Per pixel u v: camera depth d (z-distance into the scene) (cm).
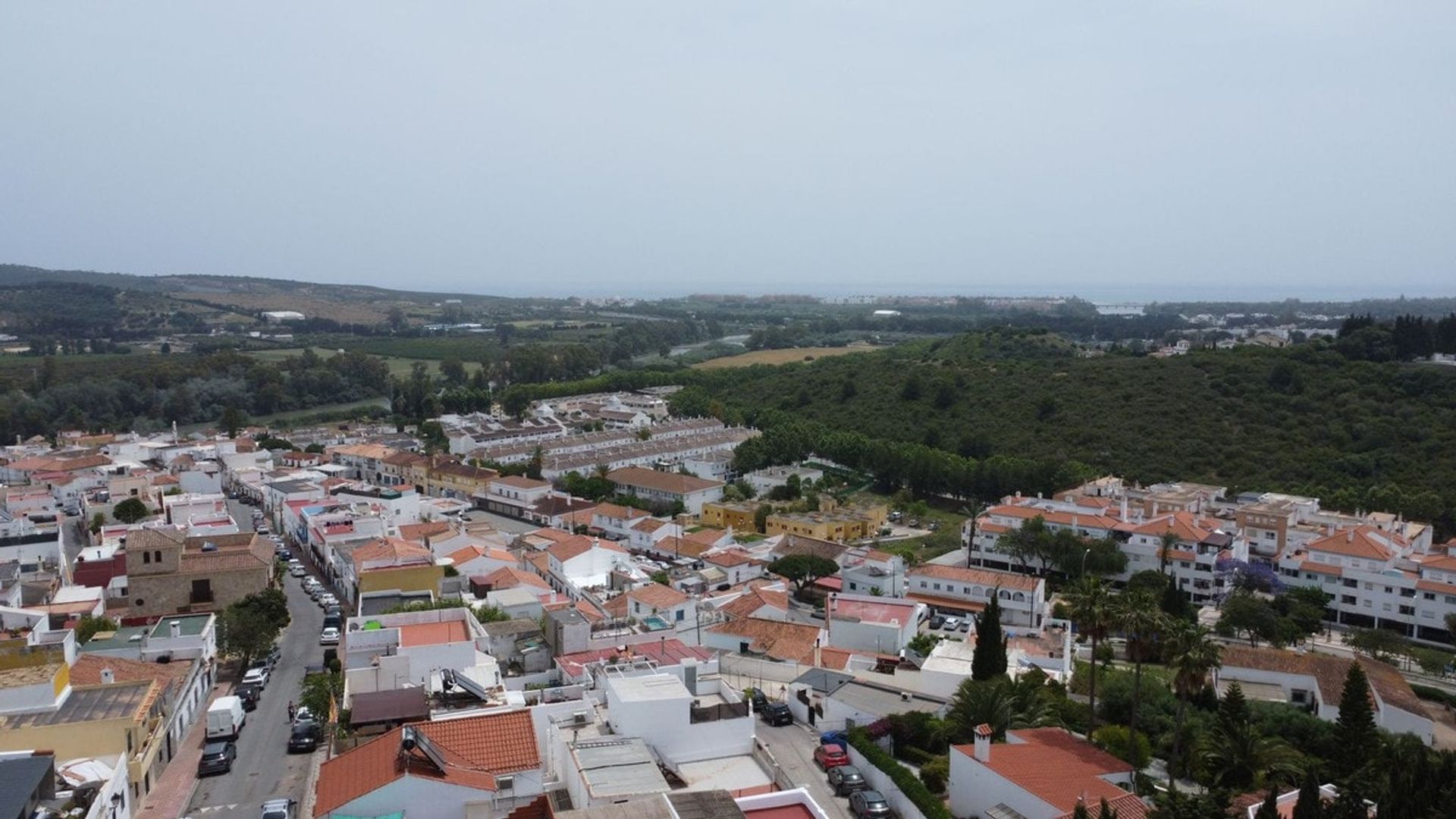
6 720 6912
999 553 17400
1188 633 7750
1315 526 17300
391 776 5028
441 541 14312
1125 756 8025
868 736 8175
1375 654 13525
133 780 6906
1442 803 5941
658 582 13625
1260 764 7744
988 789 6931
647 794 4894
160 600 12056
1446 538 18188
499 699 6806
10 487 17875
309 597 13488
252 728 8738
